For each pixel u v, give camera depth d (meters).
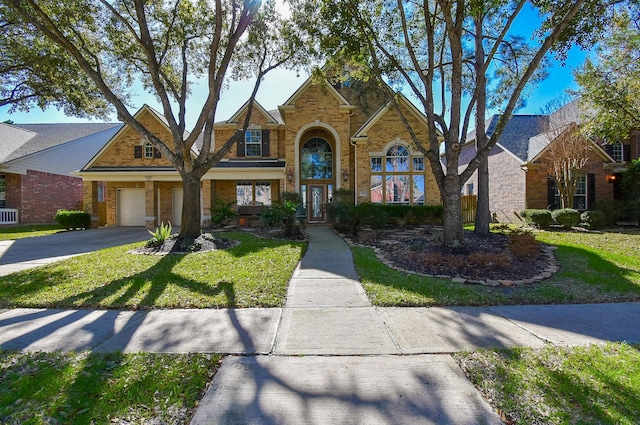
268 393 2.71
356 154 17.00
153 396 2.66
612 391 2.70
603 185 17.97
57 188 22.91
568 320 4.33
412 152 16.97
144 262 7.66
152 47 9.90
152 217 18.53
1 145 21.39
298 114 17.28
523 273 6.67
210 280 6.09
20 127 26.69
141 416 2.42
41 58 11.05
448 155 8.23
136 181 20.25
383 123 17.03
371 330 4.00
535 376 2.92
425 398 2.63
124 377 2.91
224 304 4.89
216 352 3.42
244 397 2.66
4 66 12.12
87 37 11.05
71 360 3.25
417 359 3.27
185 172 10.20
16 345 3.61
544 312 4.64
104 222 20.86
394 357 3.31
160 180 18.58
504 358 3.26
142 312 4.64
